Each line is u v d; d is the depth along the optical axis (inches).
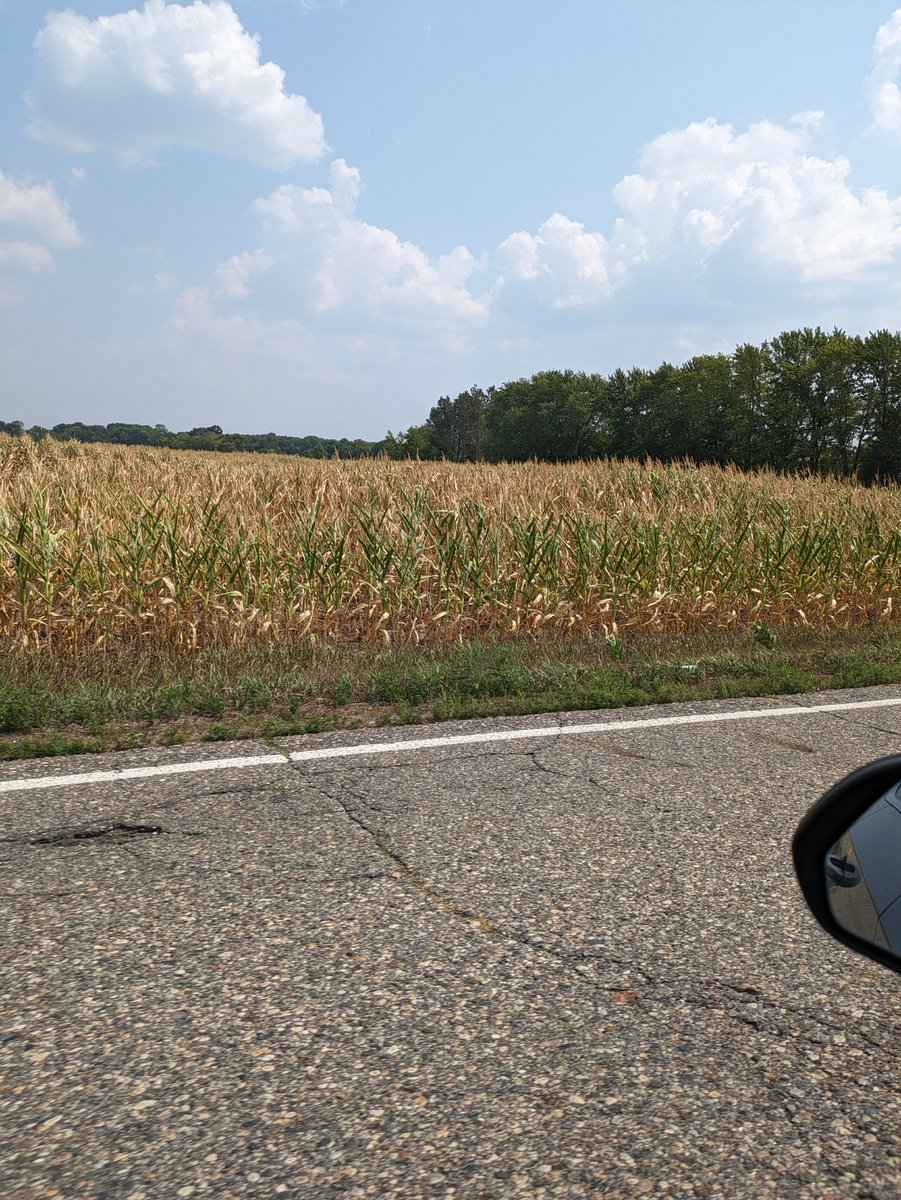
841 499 526.9
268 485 455.5
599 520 403.9
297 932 107.4
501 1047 85.4
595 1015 91.0
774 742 196.2
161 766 171.6
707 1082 80.4
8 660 259.0
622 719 215.3
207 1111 75.4
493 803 153.7
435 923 110.4
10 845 132.3
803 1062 83.6
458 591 356.8
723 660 285.4
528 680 250.2
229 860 128.1
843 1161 70.5
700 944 106.4
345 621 347.9
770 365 3100.4
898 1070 82.6
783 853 134.6
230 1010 90.7
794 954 104.5
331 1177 68.1
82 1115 74.4
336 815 146.6
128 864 126.2
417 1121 74.6
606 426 3988.7
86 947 103.0
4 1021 88.1
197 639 314.2
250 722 209.6
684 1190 67.3
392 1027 88.4
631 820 146.9
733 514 452.1
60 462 579.2
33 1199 65.0
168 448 1089.4
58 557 317.4
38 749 179.5
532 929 109.3
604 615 359.6
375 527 376.5
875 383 2736.2
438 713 214.7
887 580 410.0
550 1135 73.2
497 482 496.1
